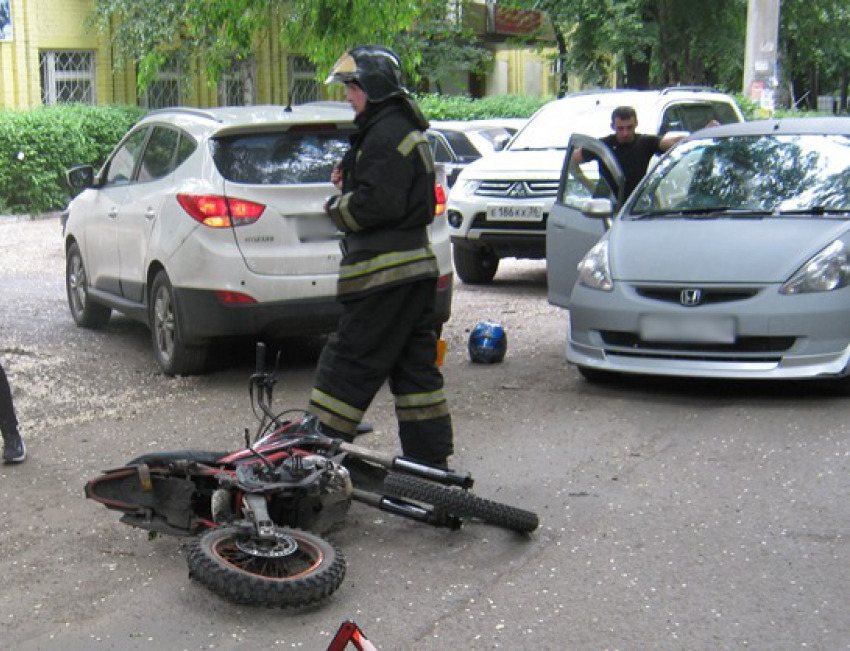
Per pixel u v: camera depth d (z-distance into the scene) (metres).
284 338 9.80
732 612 4.49
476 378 8.37
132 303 9.02
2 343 9.66
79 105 21.03
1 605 4.62
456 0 27.03
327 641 4.28
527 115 27.64
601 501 5.73
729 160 8.49
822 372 7.14
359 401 5.48
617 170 8.88
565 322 10.66
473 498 5.02
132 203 8.86
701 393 7.70
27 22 22.80
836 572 4.83
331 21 10.77
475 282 13.49
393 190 5.31
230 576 4.34
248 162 7.98
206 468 4.98
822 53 34.94
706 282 7.33
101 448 6.75
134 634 4.34
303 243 7.93
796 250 7.34
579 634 4.33
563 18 26.09
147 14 21.34
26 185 19.86
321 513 5.07
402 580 4.83
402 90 5.43
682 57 26.33
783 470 6.11
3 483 6.11
